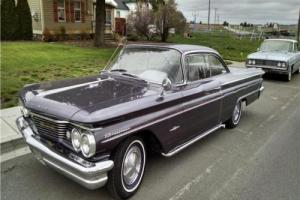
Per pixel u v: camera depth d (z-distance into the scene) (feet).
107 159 10.09
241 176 13.50
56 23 71.61
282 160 15.35
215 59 17.44
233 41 118.01
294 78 45.11
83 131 9.70
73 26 75.92
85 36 78.74
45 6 68.33
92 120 9.42
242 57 64.59
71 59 44.11
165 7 85.56
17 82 27.73
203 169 14.02
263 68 41.65
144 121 11.18
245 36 154.71
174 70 13.85
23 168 13.52
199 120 14.93
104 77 14.62
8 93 24.13
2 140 15.56
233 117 19.72
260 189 12.46
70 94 11.67
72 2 74.59
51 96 11.47
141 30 89.51
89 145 9.57
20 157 14.65
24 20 66.18
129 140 10.85
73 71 34.91
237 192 12.16
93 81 13.75
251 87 21.43
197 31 186.19
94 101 10.81
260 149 16.75
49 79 29.86
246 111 25.29
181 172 13.62
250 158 15.49
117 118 10.12
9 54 43.60
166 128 12.41
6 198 11.22
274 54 42.42
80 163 9.73
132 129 10.66
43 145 10.87
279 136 19.03
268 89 36.06
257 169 14.24
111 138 9.95
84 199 11.25
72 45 61.67
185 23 98.63
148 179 12.85
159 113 11.97
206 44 93.61
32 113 11.39
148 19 88.38
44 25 68.80
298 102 29.27
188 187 12.36
